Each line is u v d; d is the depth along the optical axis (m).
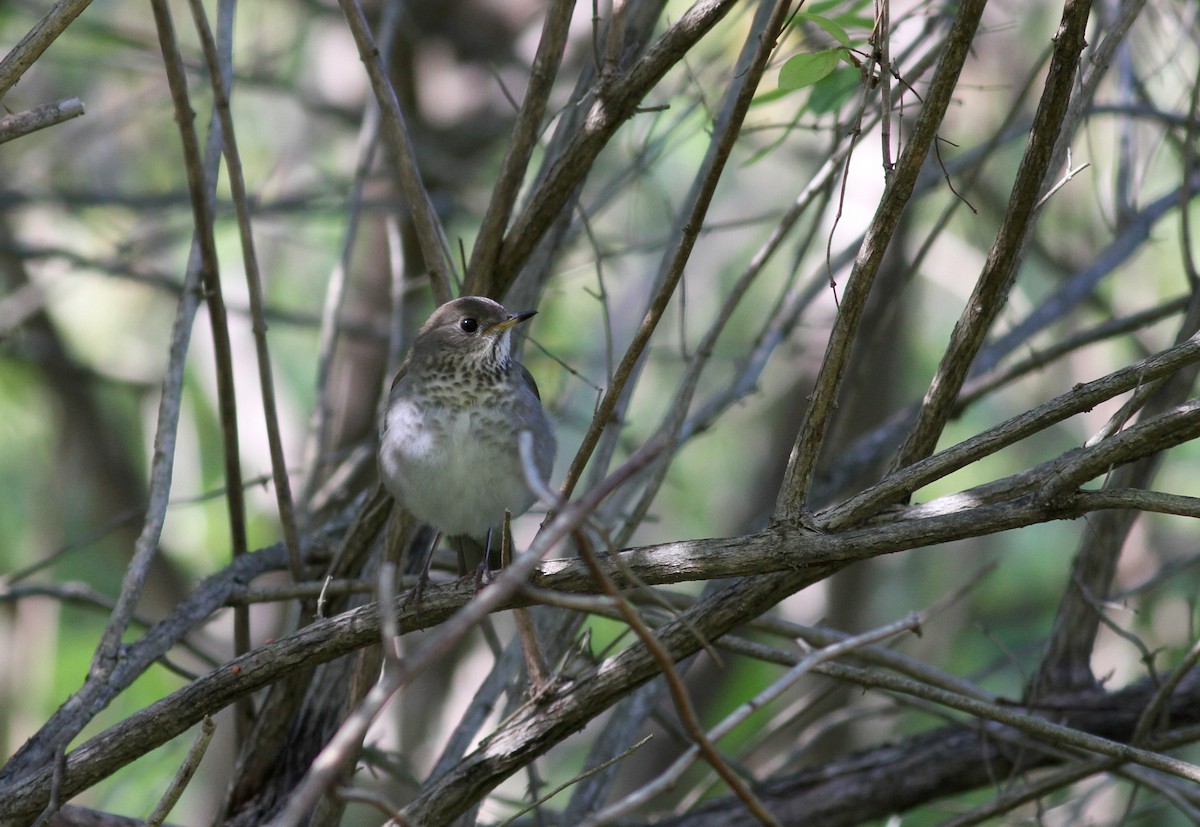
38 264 15.63
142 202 14.89
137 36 16.67
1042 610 17.84
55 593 9.92
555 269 12.19
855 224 13.64
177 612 8.36
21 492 18.52
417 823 6.88
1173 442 5.51
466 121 16.30
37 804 6.77
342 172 17.41
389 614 4.39
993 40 15.91
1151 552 15.77
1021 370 10.55
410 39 16.02
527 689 7.97
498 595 4.28
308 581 9.03
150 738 6.72
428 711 15.27
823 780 9.65
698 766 15.35
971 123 16.08
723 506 18.95
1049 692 9.30
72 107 6.59
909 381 18.83
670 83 14.16
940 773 9.50
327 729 8.65
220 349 8.39
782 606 16.38
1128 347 16.36
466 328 8.17
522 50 16.44
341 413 15.35
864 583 16.12
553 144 8.67
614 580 6.23
